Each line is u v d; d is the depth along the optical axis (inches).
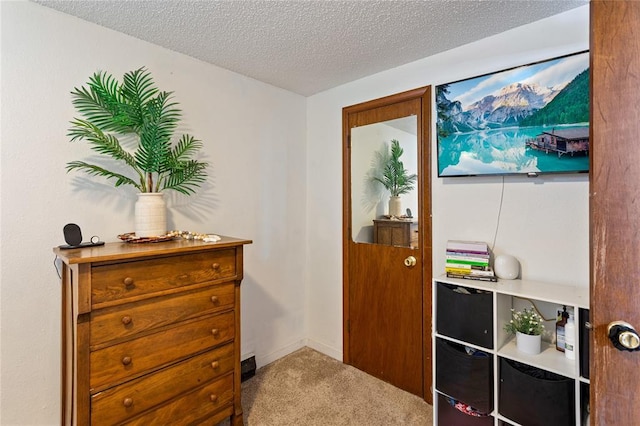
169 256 55.4
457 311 62.6
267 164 95.8
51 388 58.7
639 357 31.8
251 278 91.8
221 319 63.3
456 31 67.4
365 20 62.9
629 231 32.3
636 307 32.0
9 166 54.2
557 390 50.8
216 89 83.1
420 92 80.4
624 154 32.5
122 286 50.1
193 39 69.6
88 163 62.5
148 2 56.2
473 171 69.4
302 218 107.0
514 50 66.6
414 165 82.8
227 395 64.2
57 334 59.2
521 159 63.0
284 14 60.4
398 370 85.3
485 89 66.9
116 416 50.0
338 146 99.4
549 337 62.9
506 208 68.7
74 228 54.9
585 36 58.9
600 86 33.7
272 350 97.7
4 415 54.5
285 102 101.0
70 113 60.1
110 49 65.1
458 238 75.4
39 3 56.3
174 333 56.5
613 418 32.9
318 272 105.4
